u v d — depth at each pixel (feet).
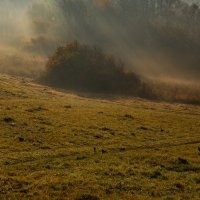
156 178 106.11
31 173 102.42
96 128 176.76
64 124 177.47
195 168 120.06
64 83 427.74
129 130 180.55
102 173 105.91
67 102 262.88
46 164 113.70
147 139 166.91
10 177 96.73
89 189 91.97
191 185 101.40
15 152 127.13
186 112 314.76
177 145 159.53
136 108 295.07
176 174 111.24
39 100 252.21
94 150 135.85
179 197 90.22
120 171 108.37
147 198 87.81
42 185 92.43
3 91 268.82
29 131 157.07
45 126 168.96
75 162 117.91
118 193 90.68
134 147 149.28
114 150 140.97
